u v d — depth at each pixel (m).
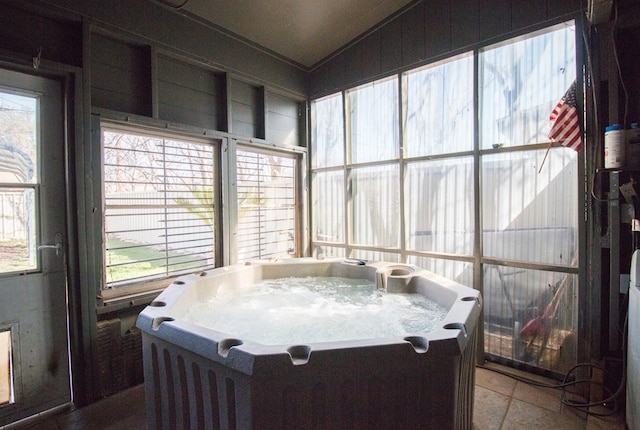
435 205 2.86
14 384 1.89
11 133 1.88
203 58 2.75
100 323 2.16
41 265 1.98
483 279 2.60
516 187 2.44
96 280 2.17
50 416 1.95
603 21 1.94
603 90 2.03
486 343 2.59
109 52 2.28
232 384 1.18
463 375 1.39
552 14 2.17
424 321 2.01
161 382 1.48
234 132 3.09
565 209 2.25
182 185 2.71
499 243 2.53
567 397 2.07
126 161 2.38
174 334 1.37
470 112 2.62
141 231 2.46
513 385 2.22
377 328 1.96
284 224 3.62
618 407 1.92
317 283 2.83
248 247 3.26
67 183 2.04
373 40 3.12
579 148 2.08
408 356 1.20
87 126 2.09
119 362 2.21
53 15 1.98
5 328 1.86
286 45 3.23
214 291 2.43
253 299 2.47
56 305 2.03
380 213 3.24
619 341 2.01
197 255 2.81
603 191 2.03
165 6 2.49
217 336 1.28
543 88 2.30
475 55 2.52
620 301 1.99
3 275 1.86
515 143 2.43
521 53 2.38
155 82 2.46
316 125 3.73
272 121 3.43
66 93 2.04
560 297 2.28
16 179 1.90
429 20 2.75
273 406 1.12
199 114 2.82
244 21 2.83
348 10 2.85
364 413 1.20
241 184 3.20
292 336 1.88
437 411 1.25
